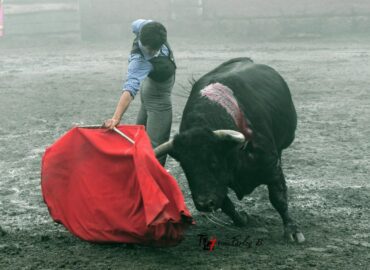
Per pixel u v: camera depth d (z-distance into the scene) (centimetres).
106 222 737
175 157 738
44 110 1778
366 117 1596
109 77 2380
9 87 2209
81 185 758
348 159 1218
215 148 713
